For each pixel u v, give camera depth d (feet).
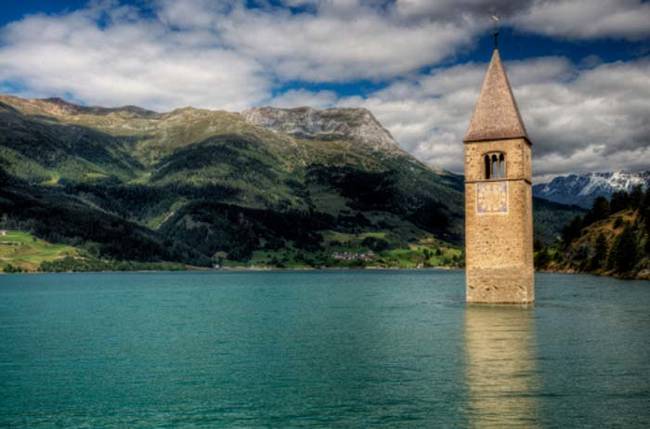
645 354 173.27
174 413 122.72
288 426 113.50
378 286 652.89
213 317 307.99
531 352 177.47
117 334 238.68
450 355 175.11
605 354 173.37
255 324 269.64
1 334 240.73
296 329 247.29
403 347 191.21
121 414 122.52
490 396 130.31
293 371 159.02
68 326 270.26
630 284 536.01
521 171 279.28
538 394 131.13
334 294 507.71
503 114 284.00
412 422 114.11
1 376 157.38
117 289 642.22
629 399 126.72
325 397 132.05
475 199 288.10
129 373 159.74
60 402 131.64
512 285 284.20
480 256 288.92
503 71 289.33
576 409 120.37
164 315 324.19
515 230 281.54
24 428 114.93
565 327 227.20
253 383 146.00
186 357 182.50
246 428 112.88
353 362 169.58
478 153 286.05
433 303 372.17
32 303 430.20
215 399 132.46
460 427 111.04
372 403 126.82
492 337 205.57
